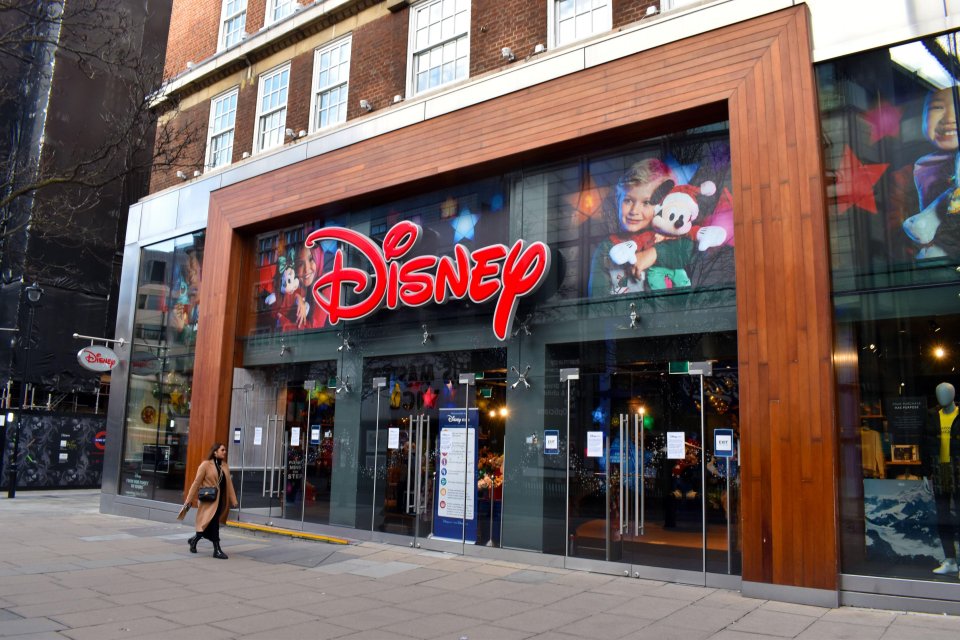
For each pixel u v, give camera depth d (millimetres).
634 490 10000
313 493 14078
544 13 11883
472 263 11844
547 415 11000
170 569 10086
